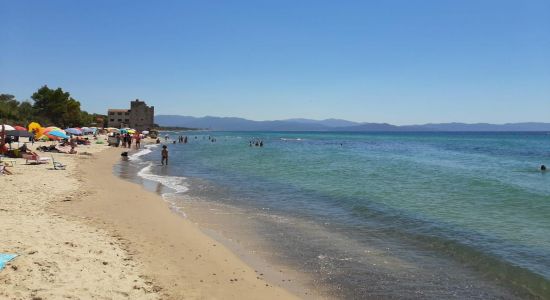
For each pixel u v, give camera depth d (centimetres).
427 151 6184
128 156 4200
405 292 803
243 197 1855
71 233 1000
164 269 844
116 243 982
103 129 9519
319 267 937
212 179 2494
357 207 1616
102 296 657
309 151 5809
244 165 3462
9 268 703
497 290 816
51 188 1681
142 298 677
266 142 9869
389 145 8525
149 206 1502
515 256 1016
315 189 2097
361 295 787
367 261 981
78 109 9681
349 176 2675
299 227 1300
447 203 1712
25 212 1194
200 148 6481
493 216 1467
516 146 8231
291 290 801
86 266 779
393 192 1995
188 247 1023
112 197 1622
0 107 7188
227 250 1030
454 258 1005
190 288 759
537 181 2594
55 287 664
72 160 3084
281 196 1886
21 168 2283
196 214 1468
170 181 2361
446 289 820
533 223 1359
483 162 4081
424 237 1184
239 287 791
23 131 3003
